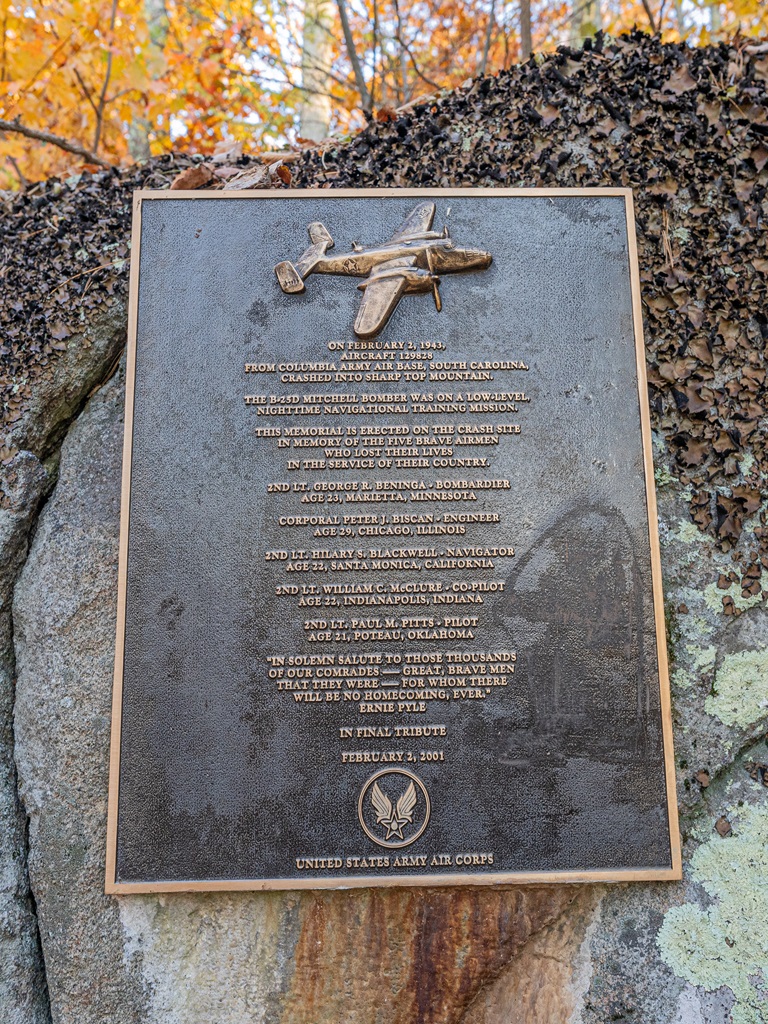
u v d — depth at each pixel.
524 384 0.98
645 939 0.90
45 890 0.92
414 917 0.90
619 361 0.99
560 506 0.95
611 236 1.03
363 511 0.95
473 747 0.90
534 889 0.91
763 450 1.02
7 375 1.05
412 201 1.04
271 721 0.90
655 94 1.11
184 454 0.96
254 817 0.88
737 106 1.11
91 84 2.38
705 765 0.94
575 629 0.93
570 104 1.11
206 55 2.89
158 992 0.90
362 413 0.97
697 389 1.03
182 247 1.01
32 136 1.69
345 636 0.92
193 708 0.90
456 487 0.96
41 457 1.06
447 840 0.88
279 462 0.96
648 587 0.94
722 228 1.07
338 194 1.03
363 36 2.93
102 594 0.99
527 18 2.15
